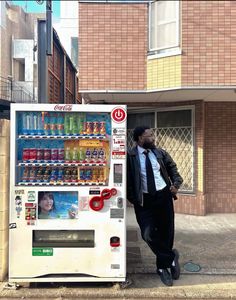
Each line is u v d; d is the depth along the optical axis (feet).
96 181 14.08
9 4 88.28
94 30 23.76
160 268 14.53
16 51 84.99
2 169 14.37
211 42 22.57
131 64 23.72
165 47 23.31
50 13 25.58
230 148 26.91
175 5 23.06
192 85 22.49
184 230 22.11
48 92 29.48
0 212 14.38
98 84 23.73
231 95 24.53
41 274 13.78
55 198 14.07
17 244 13.74
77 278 13.87
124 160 13.89
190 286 14.12
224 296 13.30
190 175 26.78
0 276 14.39
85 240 13.96
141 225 14.57
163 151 15.17
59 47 37.86
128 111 29.76
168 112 28.07
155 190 14.40
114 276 13.88
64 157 14.14
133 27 23.73
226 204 26.89
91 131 14.06
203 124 26.27
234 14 22.54
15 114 13.71
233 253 17.81
